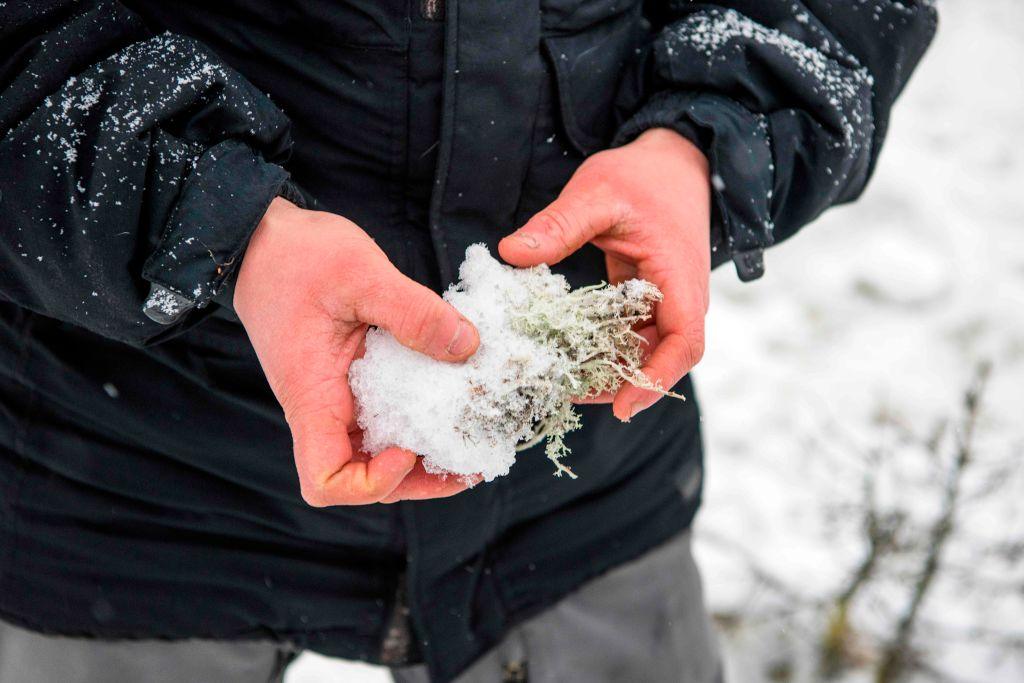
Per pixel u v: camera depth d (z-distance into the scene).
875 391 1.44
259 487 0.68
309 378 0.54
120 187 0.54
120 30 0.56
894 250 1.65
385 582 0.73
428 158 0.61
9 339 0.65
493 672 0.80
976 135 1.92
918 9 0.67
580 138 0.65
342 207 0.62
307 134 0.61
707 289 0.61
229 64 0.60
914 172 1.79
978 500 1.09
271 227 0.56
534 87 0.61
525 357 0.57
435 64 0.59
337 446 0.53
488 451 0.57
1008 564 1.10
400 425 0.56
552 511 0.75
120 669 0.72
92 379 0.65
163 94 0.55
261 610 0.72
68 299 0.57
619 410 0.58
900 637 1.08
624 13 0.65
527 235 0.58
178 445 0.67
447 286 0.63
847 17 0.67
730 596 1.18
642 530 0.79
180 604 0.71
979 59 2.12
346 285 0.54
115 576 0.70
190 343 0.64
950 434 1.30
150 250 0.56
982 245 1.67
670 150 0.64
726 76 0.64
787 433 1.38
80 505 0.68
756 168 0.64
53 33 0.54
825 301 1.60
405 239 0.63
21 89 0.54
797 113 0.66
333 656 0.75
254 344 0.56
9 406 0.66
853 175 0.69
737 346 1.53
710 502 1.29
